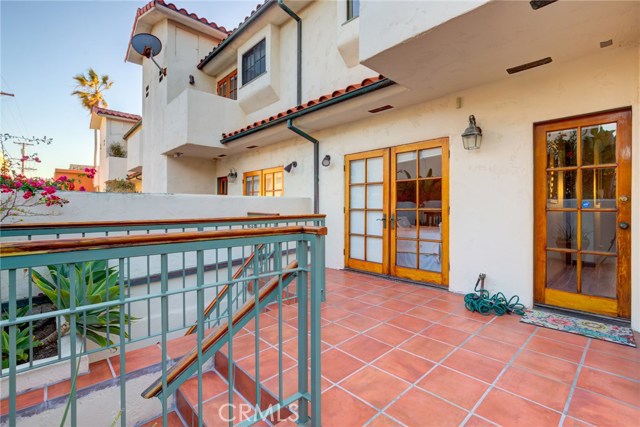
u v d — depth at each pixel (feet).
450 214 12.94
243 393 7.20
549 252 10.66
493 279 11.68
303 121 16.96
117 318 8.58
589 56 9.61
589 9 7.23
